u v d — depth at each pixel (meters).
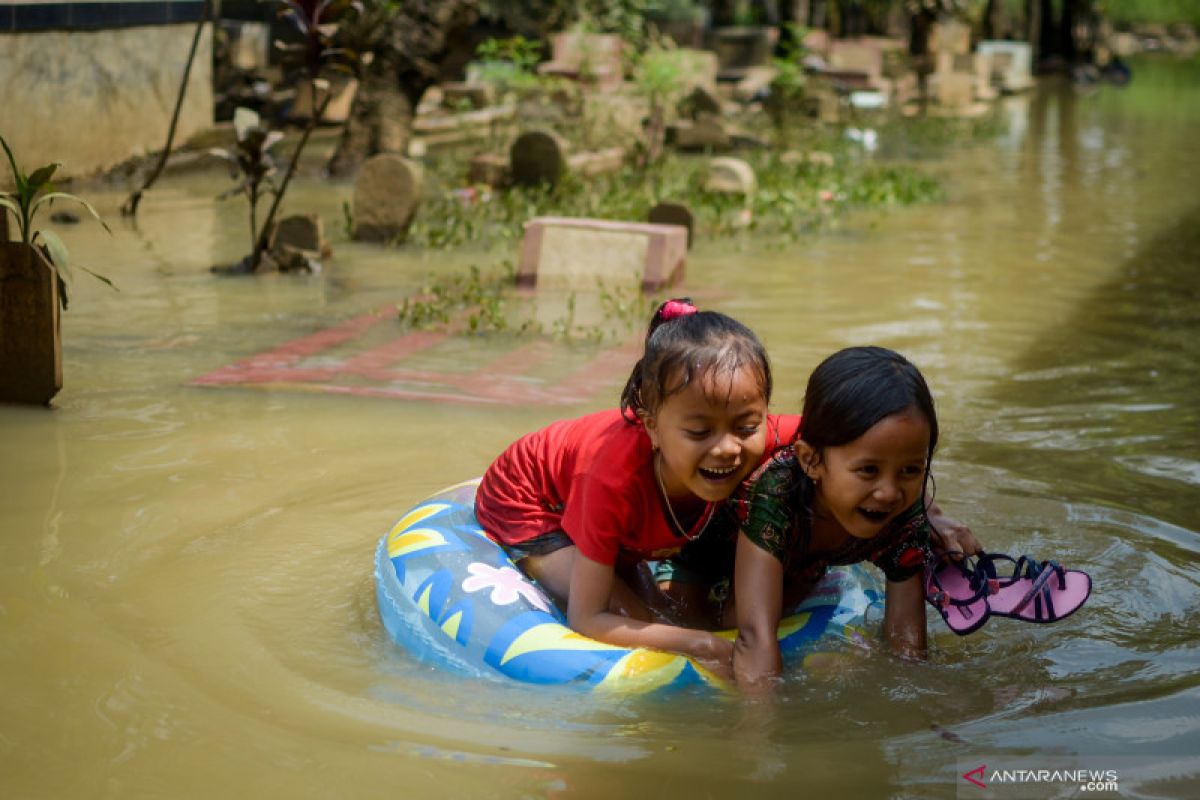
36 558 4.97
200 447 6.35
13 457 6.16
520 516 4.68
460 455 6.28
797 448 4.12
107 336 8.59
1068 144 22.89
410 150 17.09
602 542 4.25
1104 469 6.09
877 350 4.03
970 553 4.62
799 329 9.05
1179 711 3.80
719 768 3.48
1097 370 8.04
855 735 3.68
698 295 10.15
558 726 3.72
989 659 4.20
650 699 3.89
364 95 16.58
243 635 4.34
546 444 4.71
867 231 13.59
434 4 16.33
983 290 10.59
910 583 4.36
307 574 4.88
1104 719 3.76
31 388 6.98
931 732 3.69
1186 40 68.25
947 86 29.11
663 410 3.98
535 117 22.67
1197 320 9.53
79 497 5.64
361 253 11.77
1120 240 13.21
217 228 12.89
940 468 6.09
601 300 9.74
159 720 3.76
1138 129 25.78
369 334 8.77
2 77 13.36
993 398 7.37
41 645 4.24
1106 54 52.81
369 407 7.07
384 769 3.48
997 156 20.97
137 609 4.54
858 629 4.38
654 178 16.67
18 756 3.55
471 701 3.89
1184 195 16.66
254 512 5.50
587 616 4.27
